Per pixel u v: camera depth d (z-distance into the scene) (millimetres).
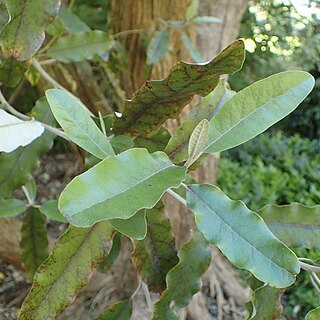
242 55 227
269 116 228
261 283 309
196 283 305
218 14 665
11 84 332
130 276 846
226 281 1050
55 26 479
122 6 649
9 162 376
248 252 209
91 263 272
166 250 316
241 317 992
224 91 277
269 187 1482
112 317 348
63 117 214
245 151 1787
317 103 1868
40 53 489
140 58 659
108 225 271
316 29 1534
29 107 1514
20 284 1146
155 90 258
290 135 1989
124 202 181
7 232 663
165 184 193
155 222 311
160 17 630
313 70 1791
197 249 303
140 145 316
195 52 553
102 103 685
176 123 661
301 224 286
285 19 1387
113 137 294
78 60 503
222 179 1473
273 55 1622
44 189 1710
